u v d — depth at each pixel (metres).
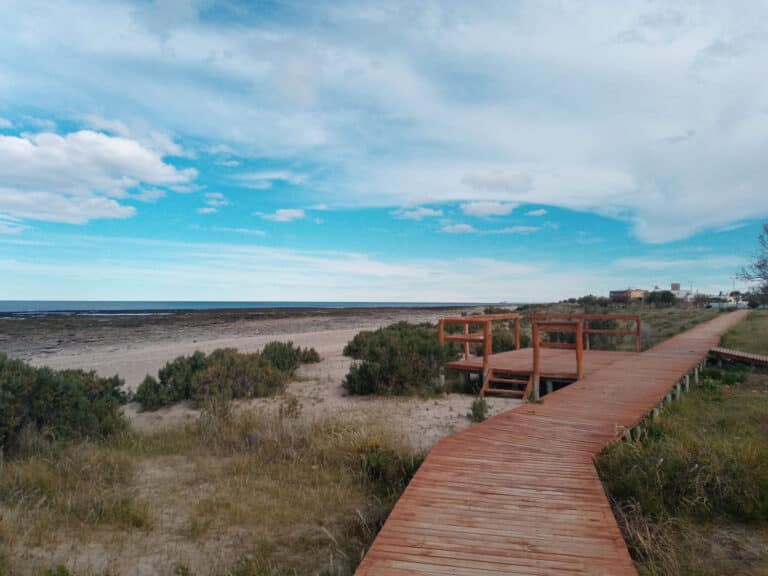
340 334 31.62
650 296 69.06
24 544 4.54
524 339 19.33
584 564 3.51
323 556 4.43
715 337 21.70
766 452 5.92
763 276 20.12
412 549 3.72
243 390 11.31
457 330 24.27
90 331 36.97
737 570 4.00
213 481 6.32
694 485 5.11
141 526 5.03
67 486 5.90
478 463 5.73
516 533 3.98
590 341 20.34
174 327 41.97
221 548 4.62
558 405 8.78
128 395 11.73
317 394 11.51
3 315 63.66
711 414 9.35
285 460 6.94
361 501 5.62
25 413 7.38
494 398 10.87
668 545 4.28
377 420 8.20
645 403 8.88
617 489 5.30
